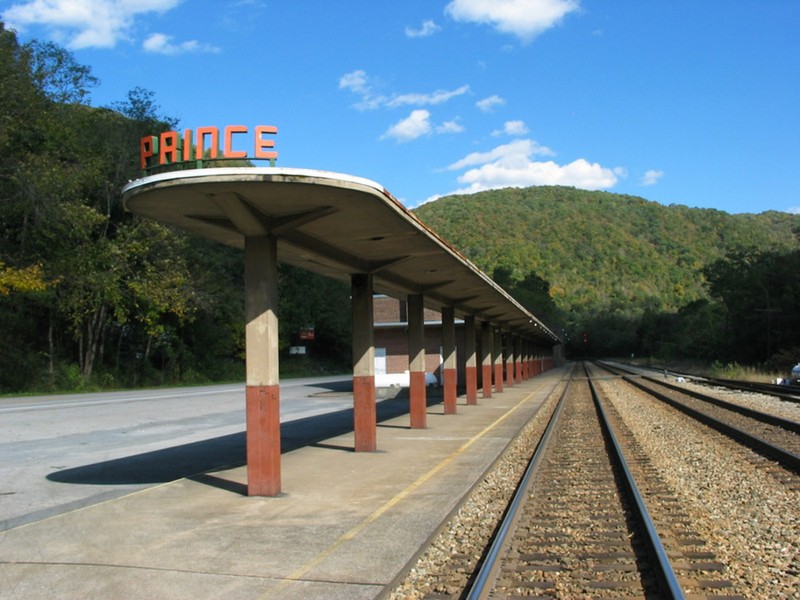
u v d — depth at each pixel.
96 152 41.94
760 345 58.94
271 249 9.77
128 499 9.51
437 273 16.36
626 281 191.62
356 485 10.40
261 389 9.73
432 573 6.50
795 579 6.04
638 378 47.66
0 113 34.28
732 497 9.52
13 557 6.89
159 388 42.94
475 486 10.41
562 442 15.38
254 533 7.73
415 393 18.02
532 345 57.25
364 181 8.48
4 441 16.33
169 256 42.19
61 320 41.12
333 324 74.56
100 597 5.78
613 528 7.86
